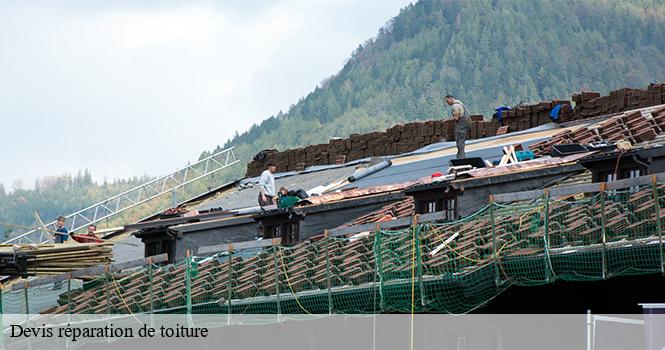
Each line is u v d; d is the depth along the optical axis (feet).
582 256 88.53
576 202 93.56
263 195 147.74
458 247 96.53
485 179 113.09
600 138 128.77
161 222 146.20
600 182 96.02
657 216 84.53
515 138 155.02
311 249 112.57
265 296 109.70
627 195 92.68
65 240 146.10
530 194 92.12
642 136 123.95
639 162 101.96
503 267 92.32
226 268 118.01
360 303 102.63
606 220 90.02
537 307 96.73
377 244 101.19
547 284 95.96
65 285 132.77
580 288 94.27
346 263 105.81
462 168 119.96
